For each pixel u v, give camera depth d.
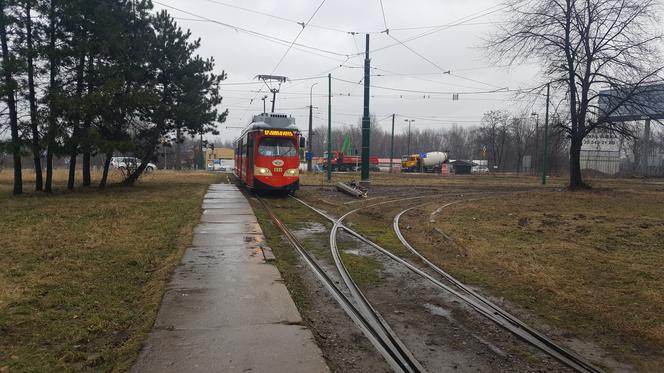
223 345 4.61
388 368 4.48
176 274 7.28
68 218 12.88
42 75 19.23
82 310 5.66
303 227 13.09
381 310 6.26
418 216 15.62
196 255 8.66
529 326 5.72
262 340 4.76
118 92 19.72
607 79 24.78
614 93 25.83
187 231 11.08
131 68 21.36
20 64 17.64
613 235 11.55
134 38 22.42
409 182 37.16
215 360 4.27
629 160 69.00
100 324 5.17
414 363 4.59
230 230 11.49
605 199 21.08
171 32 24.95
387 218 15.14
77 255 8.41
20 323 5.18
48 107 18.44
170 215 13.84
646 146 58.09
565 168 63.78
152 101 20.80
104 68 19.75
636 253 9.55
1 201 17.08
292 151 21.97
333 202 19.92
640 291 6.94
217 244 9.72
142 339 4.73
